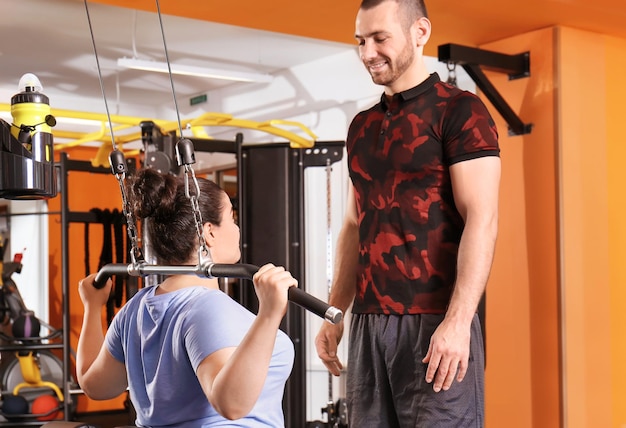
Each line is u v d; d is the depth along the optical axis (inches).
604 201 180.1
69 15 219.9
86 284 76.0
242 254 205.6
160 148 182.5
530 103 175.3
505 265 179.6
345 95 257.9
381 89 246.2
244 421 63.2
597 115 179.3
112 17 221.9
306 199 264.2
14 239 326.3
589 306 176.1
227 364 57.0
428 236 88.7
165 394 63.7
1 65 269.9
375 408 91.9
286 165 205.8
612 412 180.2
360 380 93.0
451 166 87.4
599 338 177.6
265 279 56.1
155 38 243.0
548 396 173.0
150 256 69.6
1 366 281.1
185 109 320.8
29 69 275.3
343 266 100.9
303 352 206.4
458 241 89.4
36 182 69.9
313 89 267.6
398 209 89.9
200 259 61.9
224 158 292.5
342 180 256.1
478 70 165.3
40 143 71.1
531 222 175.6
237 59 267.0
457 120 87.0
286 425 205.0
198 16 163.5
